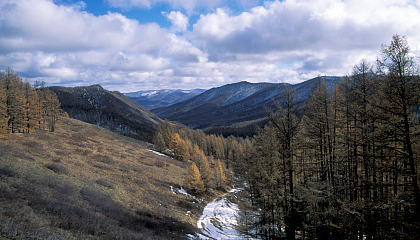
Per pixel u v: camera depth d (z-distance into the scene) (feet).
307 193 45.60
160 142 242.78
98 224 46.65
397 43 31.48
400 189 36.42
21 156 84.58
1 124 106.63
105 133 250.57
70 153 123.34
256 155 64.03
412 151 29.94
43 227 35.09
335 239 43.06
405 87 29.78
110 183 93.25
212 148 326.44
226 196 154.81
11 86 129.39
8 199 42.93
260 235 65.72
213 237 74.84
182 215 92.38
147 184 115.14
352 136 41.42
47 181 65.77
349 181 42.57
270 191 49.70
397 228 28.68
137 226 57.57
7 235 28.58
